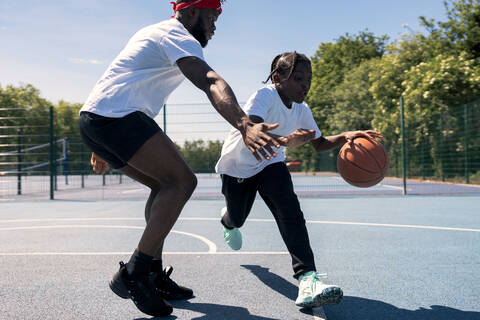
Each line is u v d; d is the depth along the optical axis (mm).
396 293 2510
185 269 3182
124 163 2221
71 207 9383
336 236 4750
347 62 39500
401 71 23484
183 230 5422
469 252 3773
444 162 16875
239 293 2533
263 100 2549
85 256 3723
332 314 2137
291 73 2549
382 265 3273
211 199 11086
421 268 3160
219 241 4539
